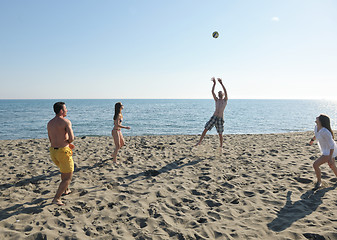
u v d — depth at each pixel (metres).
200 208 3.45
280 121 30.17
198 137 11.89
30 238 2.63
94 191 4.18
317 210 3.25
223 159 6.52
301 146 8.49
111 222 3.06
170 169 5.58
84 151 7.74
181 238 2.64
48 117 38.06
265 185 4.36
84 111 57.12
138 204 3.61
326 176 4.74
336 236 2.55
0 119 33.69
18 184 4.55
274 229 2.78
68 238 2.64
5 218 3.12
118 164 6.01
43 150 8.02
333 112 55.38
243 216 3.16
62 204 3.58
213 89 6.95
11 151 7.79
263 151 7.59
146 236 2.66
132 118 34.66
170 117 36.94
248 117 36.84
